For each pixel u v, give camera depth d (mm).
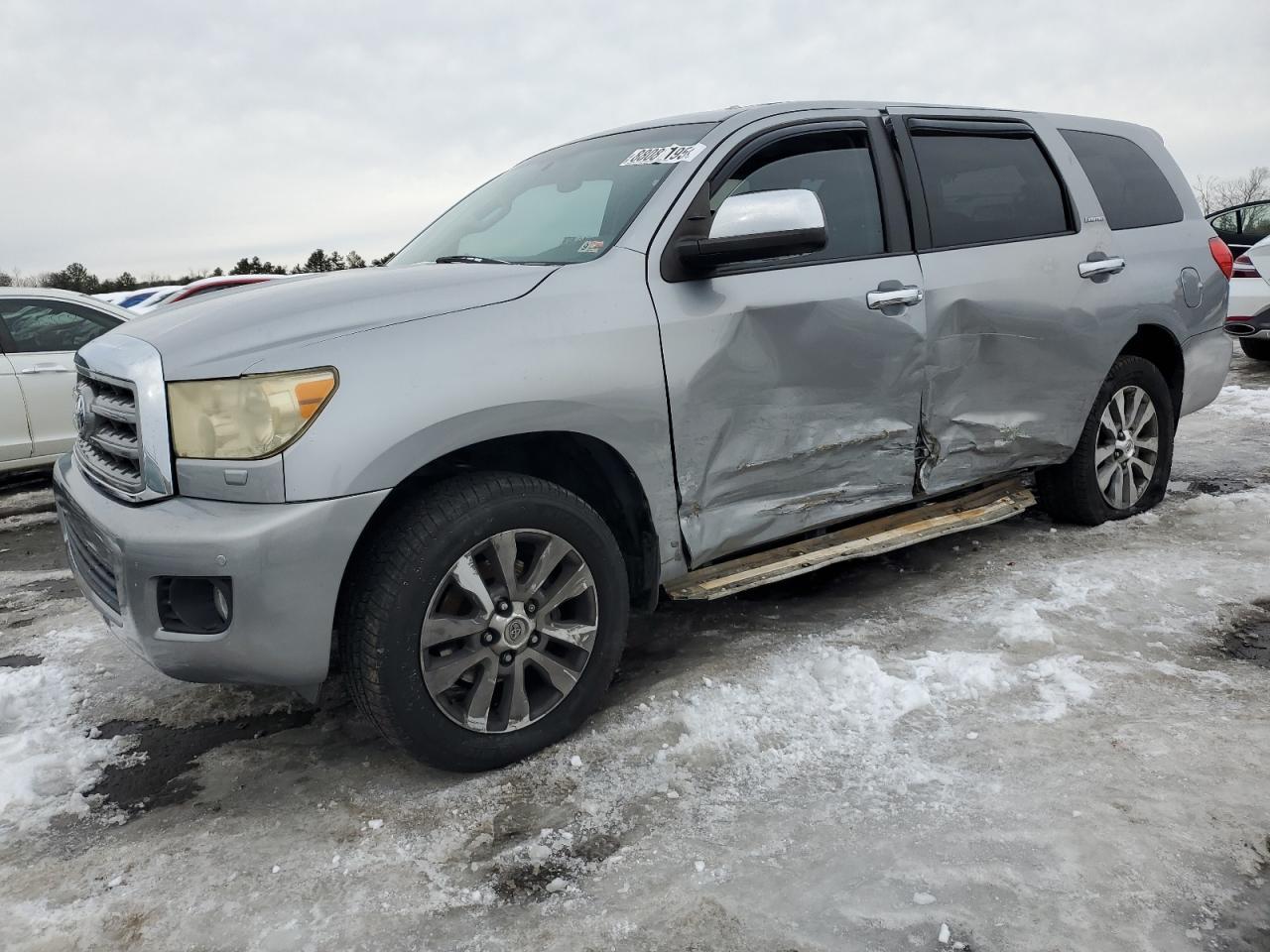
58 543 5340
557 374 2500
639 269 2752
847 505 3266
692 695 2830
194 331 2383
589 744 2619
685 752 2535
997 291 3514
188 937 1950
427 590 2336
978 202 3643
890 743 2531
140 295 10477
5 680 3189
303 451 2197
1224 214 11742
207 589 2297
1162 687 2762
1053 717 2611
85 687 3230
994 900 1902
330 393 2230
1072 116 4230
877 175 3357
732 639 3291
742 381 2875
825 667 2945
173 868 2191
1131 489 4383
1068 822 2135
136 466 2408
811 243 2727
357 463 2221
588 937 1876
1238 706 2635
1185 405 4527
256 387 2209
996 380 3596
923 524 3588
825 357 3051
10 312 6438
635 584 2930
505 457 2729
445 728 2426
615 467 2732
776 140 3150
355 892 2068
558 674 2598
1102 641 3105
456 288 2531
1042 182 3906
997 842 2084
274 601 2199
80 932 1976
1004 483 4008
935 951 1779
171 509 2268
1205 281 4441
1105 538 4156
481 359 2404
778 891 1972
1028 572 3773
